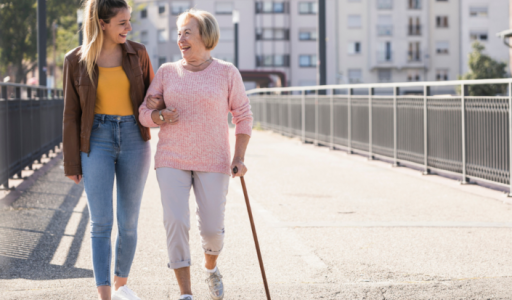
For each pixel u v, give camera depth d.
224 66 3.87
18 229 6.19
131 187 3.83
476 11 68.94
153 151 13.62
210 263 3.96
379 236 5.85
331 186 9.10
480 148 8.66
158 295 4.08
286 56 70.25
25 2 32.88
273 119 21.83
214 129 3.80
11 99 9.09
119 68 3.76
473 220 6.56
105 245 3.74
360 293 4.13
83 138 3.70
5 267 4.79
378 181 9.61
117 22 3.65
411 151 10.82
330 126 15.00
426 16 68.88
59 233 6.02
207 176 3.79
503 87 41.12
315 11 70.44
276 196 8.22
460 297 4.03
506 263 4.86
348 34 69.00
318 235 5.91
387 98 11.75
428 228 6.19
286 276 4.57
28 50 33.47
